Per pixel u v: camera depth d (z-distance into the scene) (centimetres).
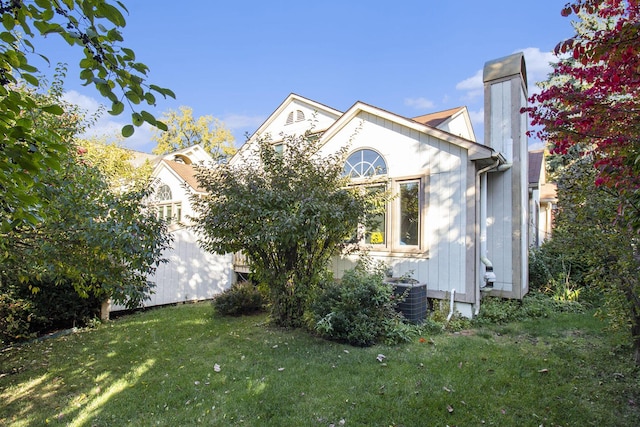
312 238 555
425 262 710
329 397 357
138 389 386
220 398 359
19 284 590
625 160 234
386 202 717
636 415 323
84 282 428
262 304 758
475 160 661
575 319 652
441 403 343
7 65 163
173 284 912
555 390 368
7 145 150
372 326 525
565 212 483
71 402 361
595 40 243
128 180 1276
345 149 708
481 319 646
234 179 603
